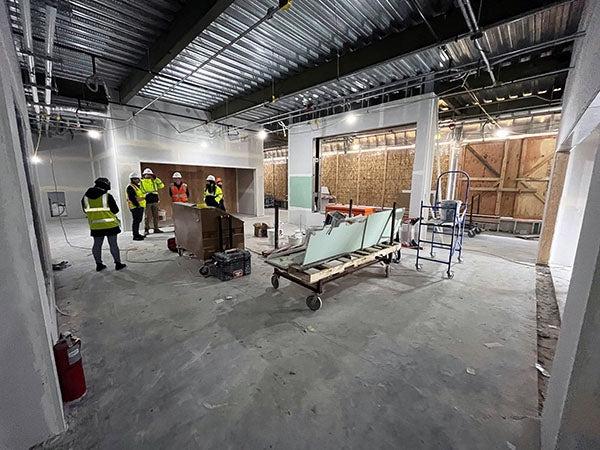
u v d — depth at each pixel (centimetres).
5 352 112
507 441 126
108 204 355
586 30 233
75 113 521
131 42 350
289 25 309
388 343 205
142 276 345
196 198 897
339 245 292
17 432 118
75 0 266
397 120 522
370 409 145
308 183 696
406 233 513
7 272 110
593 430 91
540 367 178
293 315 247
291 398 152
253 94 545
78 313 250
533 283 326
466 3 219
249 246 509
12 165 108
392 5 274
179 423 136
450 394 155
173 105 668
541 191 623
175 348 198
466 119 617
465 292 299
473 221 698
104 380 166
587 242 104
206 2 254
